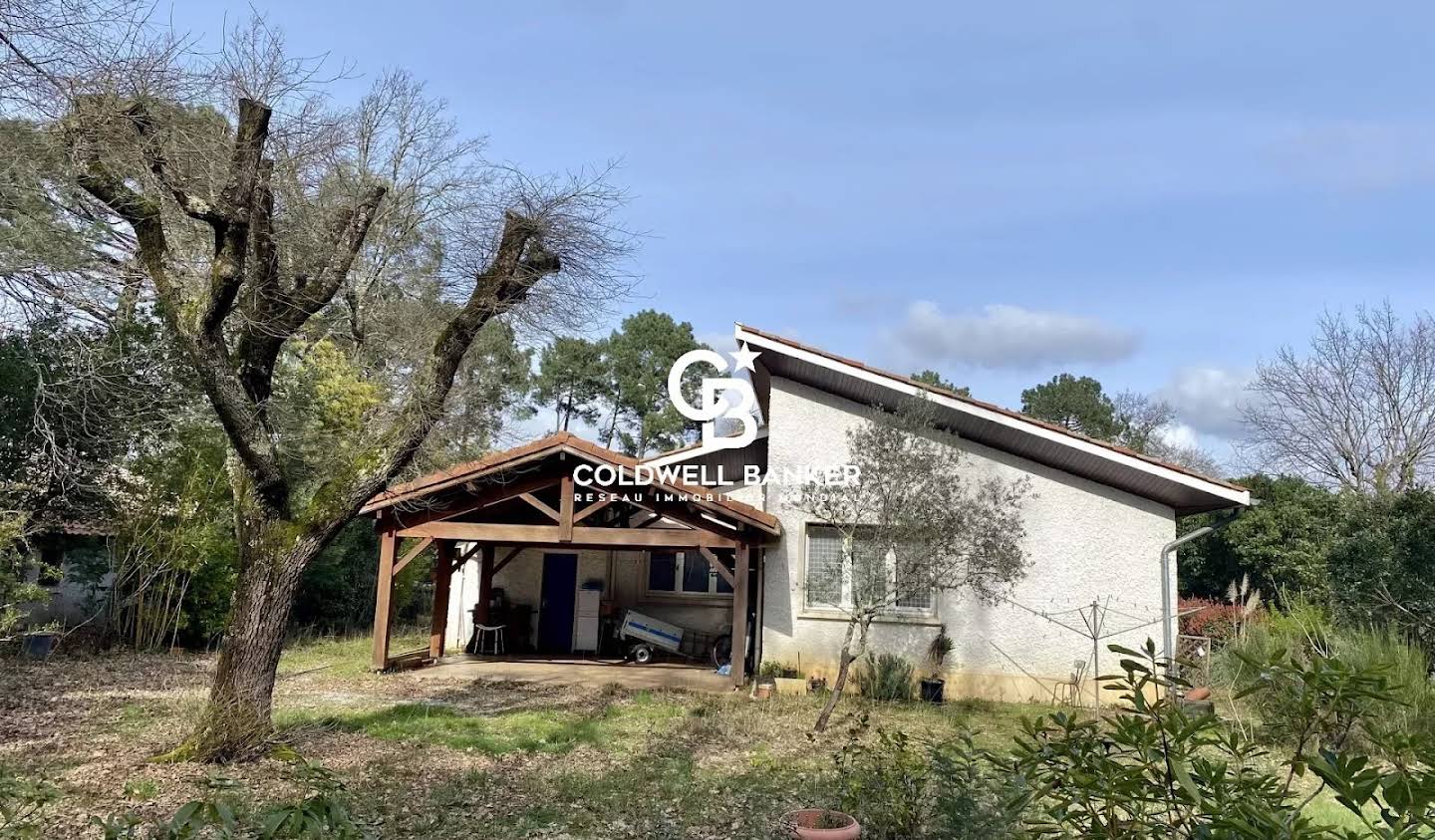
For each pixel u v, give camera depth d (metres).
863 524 11.46
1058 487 14.33
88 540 16.33
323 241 10.21
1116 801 2.80
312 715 10.64
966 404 13.60
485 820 7.08
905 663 13.83
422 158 17.05
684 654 17.69
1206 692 10.50
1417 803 2.31
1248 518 23.50
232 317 9.26
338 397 18.41
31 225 10.12
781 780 8.36
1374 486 27.83
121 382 14.14
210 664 14.88
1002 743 10.33
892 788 5.94
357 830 3.13
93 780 7.42
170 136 8.47
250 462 8.37
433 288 14.61
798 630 14.45
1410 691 9.14
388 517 14.90
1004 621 14.13
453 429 15.91
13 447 13.98
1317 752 2.69
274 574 8.50
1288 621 14.09
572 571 18.94
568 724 10.84
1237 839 2.53
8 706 10.48
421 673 14.89
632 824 7.04
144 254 8.41
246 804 6.94
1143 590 13.94
